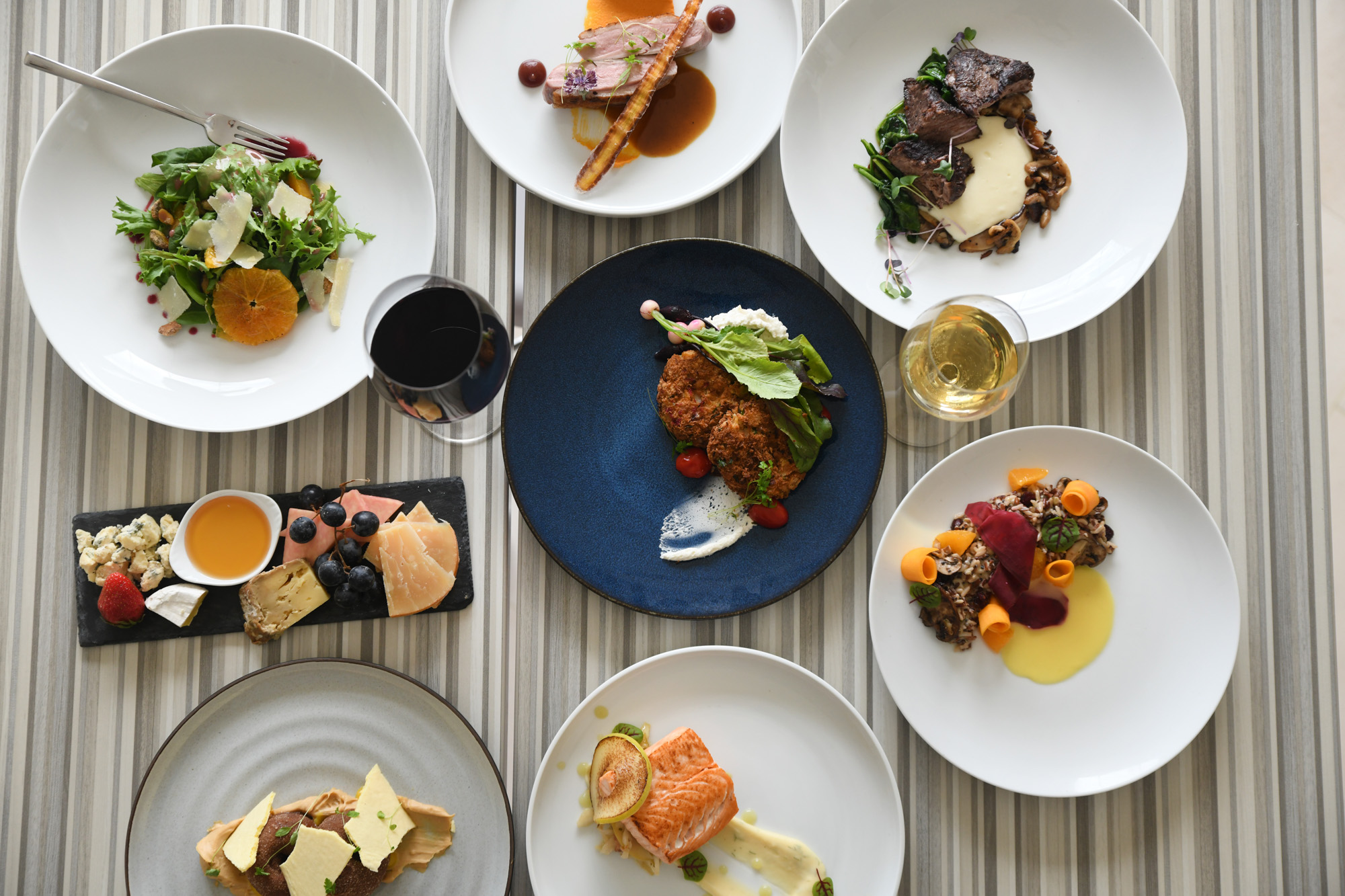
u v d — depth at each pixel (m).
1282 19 1.15
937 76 1.09
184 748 1.10
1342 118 1.15
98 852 1.12
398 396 1.04
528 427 1.10
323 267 1.11
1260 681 1.14
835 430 1.10
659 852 1.07
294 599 1.10
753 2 1.11
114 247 1.10
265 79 1.10
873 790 1.10
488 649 1.13
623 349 1.11
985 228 1.10
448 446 1.14
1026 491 1.10
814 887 1.10
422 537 1.10
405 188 1.11
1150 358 1.14
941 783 1.13
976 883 1.12
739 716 1.11
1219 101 1.15
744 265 1.10
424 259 1.10
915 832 1.12
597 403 1.11
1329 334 1.14
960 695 1.10
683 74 1.12
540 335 1.10
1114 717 1.10
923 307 1.10
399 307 1.04
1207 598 1.10
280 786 1.11
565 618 1.13
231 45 1.09
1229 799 1.13
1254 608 1.14
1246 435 1.14
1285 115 1.15
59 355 1.10
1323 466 1.14
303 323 1.12
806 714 1.11
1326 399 1.14
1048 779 1.09
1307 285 1.14
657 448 1.11
